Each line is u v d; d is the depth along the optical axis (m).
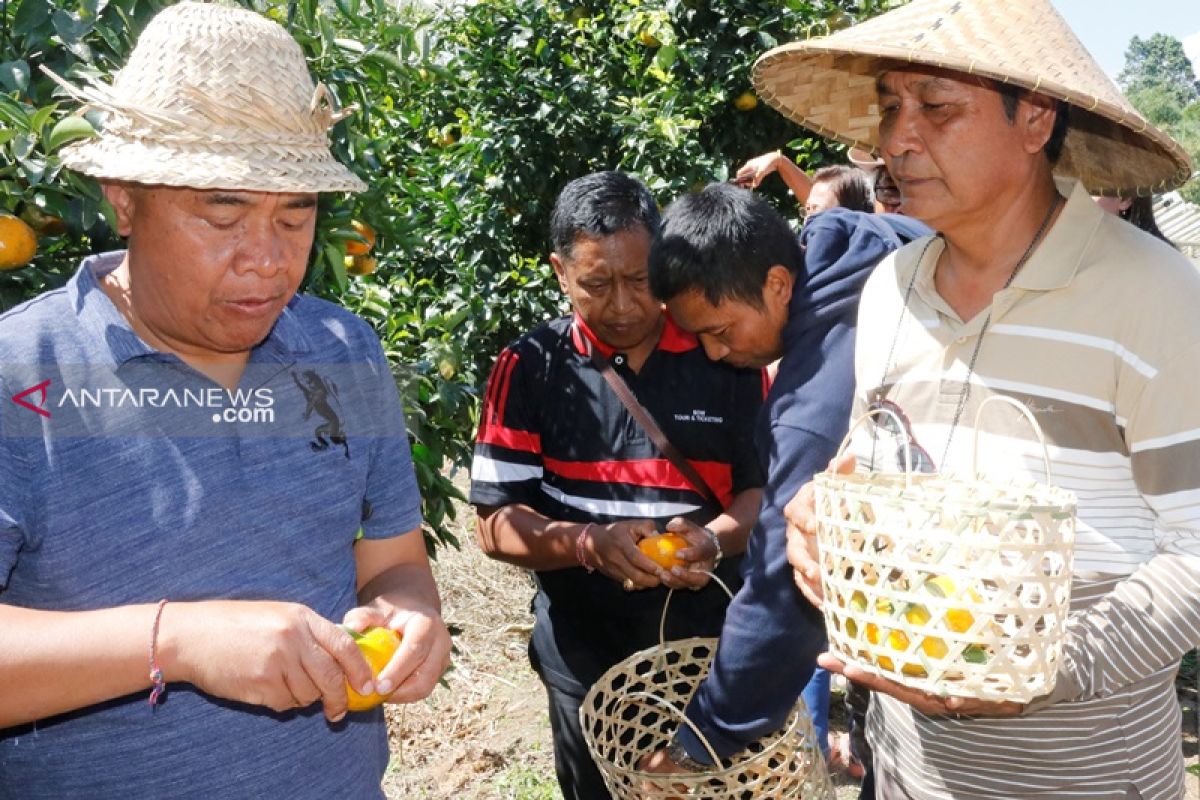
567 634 2.77
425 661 1.62
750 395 2.68
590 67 5.87
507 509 2.75
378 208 2.78
